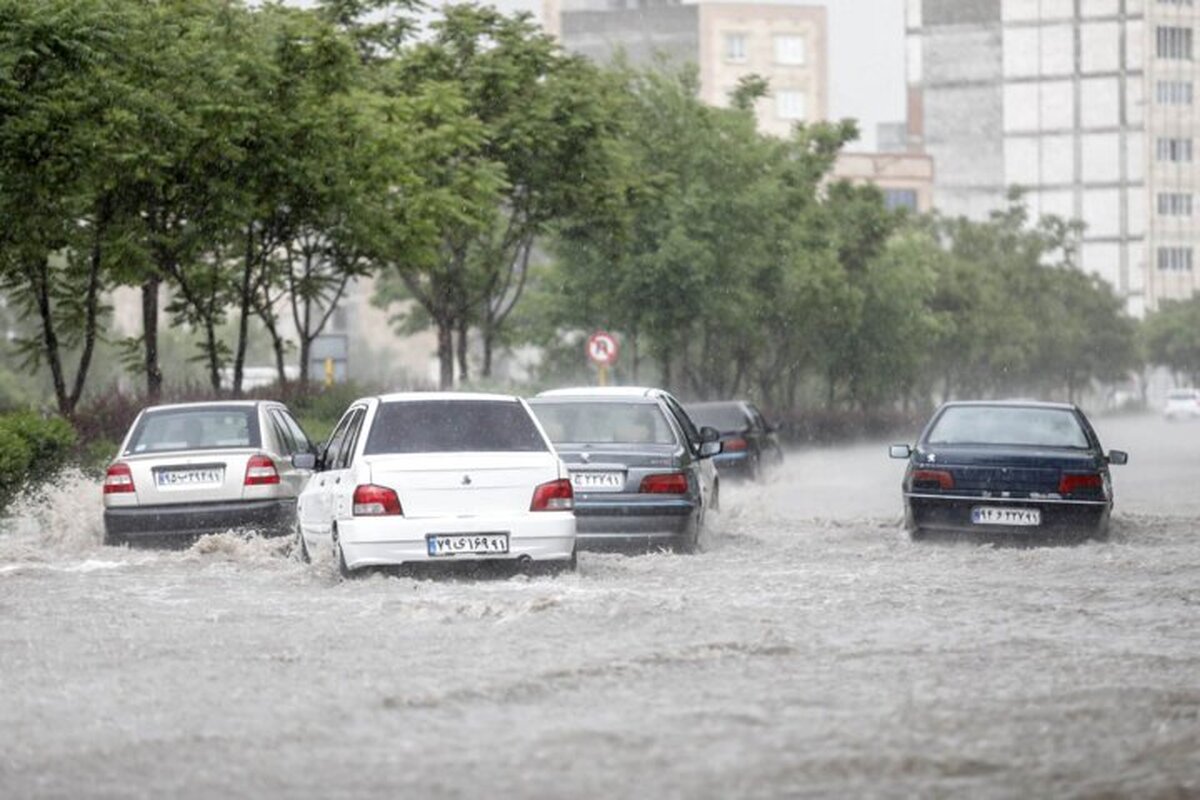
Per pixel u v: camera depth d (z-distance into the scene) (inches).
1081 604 1274.6
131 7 2709.2
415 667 976.3
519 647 1046.4
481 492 1427.2
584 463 1686.8
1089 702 850.1
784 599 1289.4
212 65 2896.2
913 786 666.8
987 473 1861.5
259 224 3230.8
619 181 3907.5
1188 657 1003.3
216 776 704.4
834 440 5629.9
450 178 3521.2
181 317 3307.1
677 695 874.1
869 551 1732.3
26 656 1048.8
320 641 1090.7
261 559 1652.3
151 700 888.9
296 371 7504.9
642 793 657.6
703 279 4640.8
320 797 663.1
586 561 1594.5
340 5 3710.6
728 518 2226.9
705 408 3011.8
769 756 721.6
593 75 3895.2
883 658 996.6
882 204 5748.0
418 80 3668.8
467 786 674.8
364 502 1418.6
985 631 1118.4
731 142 4746.6
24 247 2689.5
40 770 721.6
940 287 7455.7
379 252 3257.9
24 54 2449.6
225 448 1829.5
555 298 4800.7
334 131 3051.2
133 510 1798.7
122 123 2632.9
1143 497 2728.8
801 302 5334.6
